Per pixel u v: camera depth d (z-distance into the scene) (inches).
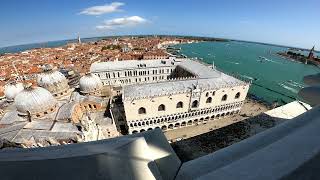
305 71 7431.1
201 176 258.4
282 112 758.5
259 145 296.8
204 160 322.7
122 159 309.4
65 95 2883.9
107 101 2812.5
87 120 2009.1
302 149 198.1
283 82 5797.2
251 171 205.8
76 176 275.9
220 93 2923.2
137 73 4318.4
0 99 3385.8
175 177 314.7
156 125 2817.4
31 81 3919.8
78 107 2556.6
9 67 6560.0
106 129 2384.4
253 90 5002.5
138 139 370.0
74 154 315.6
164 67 4441.4
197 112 2940.5
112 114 2711.6
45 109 2222.0
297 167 169.8
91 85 2940.5
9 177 285.1
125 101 2490.2
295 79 6190.9
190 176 292.5
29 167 293.1
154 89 2733.8
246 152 291.7
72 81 4254.4
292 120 319.3
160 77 4515.3
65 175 277.6
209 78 3107.8
